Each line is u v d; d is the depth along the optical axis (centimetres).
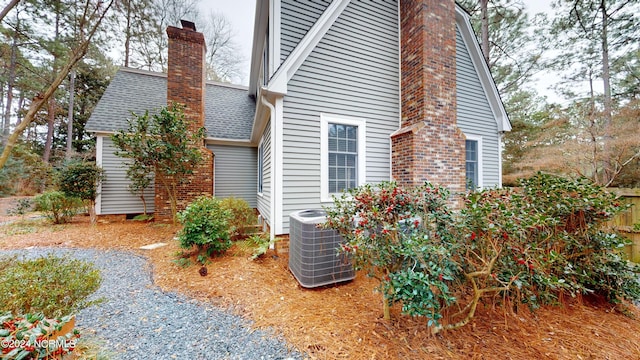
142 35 1394
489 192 291
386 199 260
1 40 1097
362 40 542
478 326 251
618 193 448
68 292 216
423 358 206
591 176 832
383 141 562
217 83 1195
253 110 1109
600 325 263
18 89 1412
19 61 1281
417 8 532
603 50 979
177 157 715
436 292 231
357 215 287
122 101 899
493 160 753
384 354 210
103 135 804
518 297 249
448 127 540
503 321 260
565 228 311
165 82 1044
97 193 788
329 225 292
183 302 311
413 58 541
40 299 200
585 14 962
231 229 486
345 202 308
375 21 557
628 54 935
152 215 845
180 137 709
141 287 352
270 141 520
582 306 301
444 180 531
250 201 979
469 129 716
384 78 564
